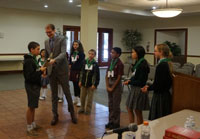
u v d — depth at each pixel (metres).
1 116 4.32
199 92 2.50
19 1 7.96
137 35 13.00
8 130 3.65
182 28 11.18
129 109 3.30
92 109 4.91
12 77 8.96
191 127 1.91
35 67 3.38
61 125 3.91
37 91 3.44
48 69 3.75
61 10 10.04
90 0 6.39
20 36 9.97
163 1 7.98
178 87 2.66
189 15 10.50
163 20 11.93
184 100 2.62
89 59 4.45
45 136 3.44
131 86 3.29
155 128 1.97
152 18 12.21
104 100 5.76
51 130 3.68
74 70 5.04
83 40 6.50
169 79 2.78
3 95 5.98
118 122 3.72
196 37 10.70
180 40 12.08
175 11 6.42
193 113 2.42
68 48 11.41
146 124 1.65
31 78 3.34
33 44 3.35
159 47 2.86
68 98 3.95
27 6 9.10
